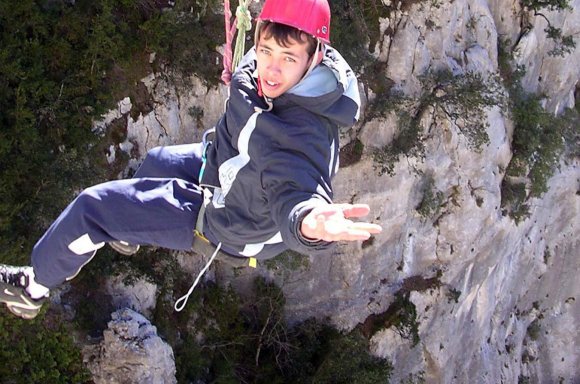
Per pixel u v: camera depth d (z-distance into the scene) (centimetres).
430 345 2509
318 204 347
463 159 2405
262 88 398
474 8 2502
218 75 1945
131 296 1855
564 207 3081
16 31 1623
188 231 440
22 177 1592
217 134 429
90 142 1736
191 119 1958
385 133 2198
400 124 2209
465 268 2569
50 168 1612
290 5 387
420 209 2366
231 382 2047
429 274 2481
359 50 2134
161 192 444
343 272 2280
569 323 3284
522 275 3012
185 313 2002
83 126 1720
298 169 377
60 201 1609
